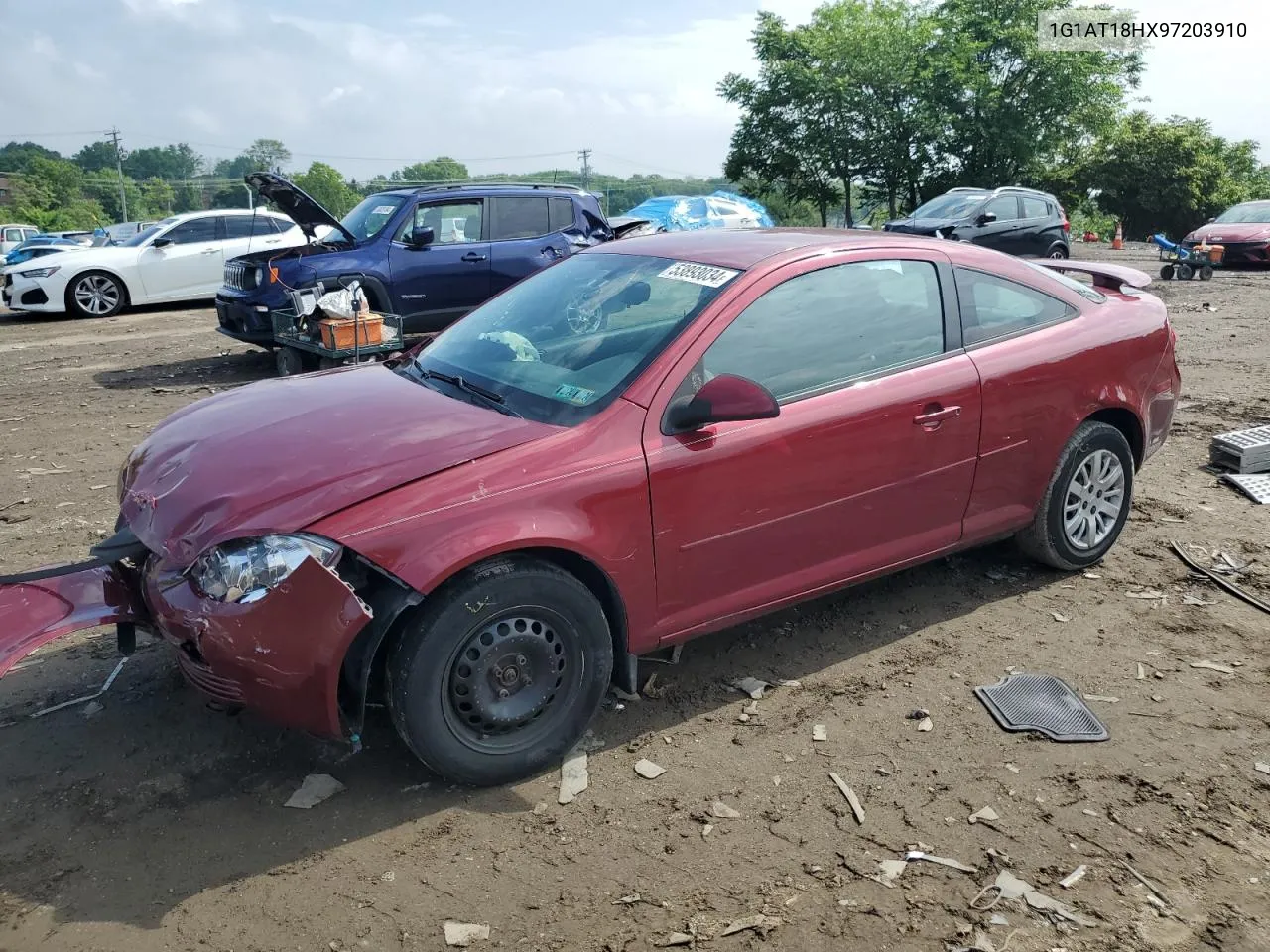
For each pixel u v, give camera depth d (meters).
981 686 3.82
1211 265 18.41
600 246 4.61
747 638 4.25
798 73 35.34
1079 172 46.34
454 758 3.09
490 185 10.98
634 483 3.28
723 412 3.26
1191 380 9.32
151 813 3.08
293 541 2.85
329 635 2.82
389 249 10.23
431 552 2.92
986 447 4.20
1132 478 4.88
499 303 4.42
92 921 2.64
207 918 2.65
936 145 36.22
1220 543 5.20
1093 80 35.88
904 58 35.22
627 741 3.49
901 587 4.73
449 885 2.79
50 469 6.88
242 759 3.37
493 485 3.07
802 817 3.07
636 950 2.55
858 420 3.77
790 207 41.53
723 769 3.33
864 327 3.93
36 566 5.01
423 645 2.96
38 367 11.31
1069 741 3.46
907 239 4.23
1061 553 4.70
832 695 3.78
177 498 3.12
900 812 3.09
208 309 17.08
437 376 3.90
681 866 2.86
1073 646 4.14
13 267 15.69
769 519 3.62
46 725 3.55
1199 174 44.22
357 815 3.08
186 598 2.90
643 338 3.59
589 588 3.40
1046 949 2.55
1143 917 2.66
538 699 3.21
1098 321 4.65
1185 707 3.67
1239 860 2.87
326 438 3.28
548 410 3.43
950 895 2.74
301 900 2.72
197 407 3.90
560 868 2.85
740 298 3.64
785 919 2.65
